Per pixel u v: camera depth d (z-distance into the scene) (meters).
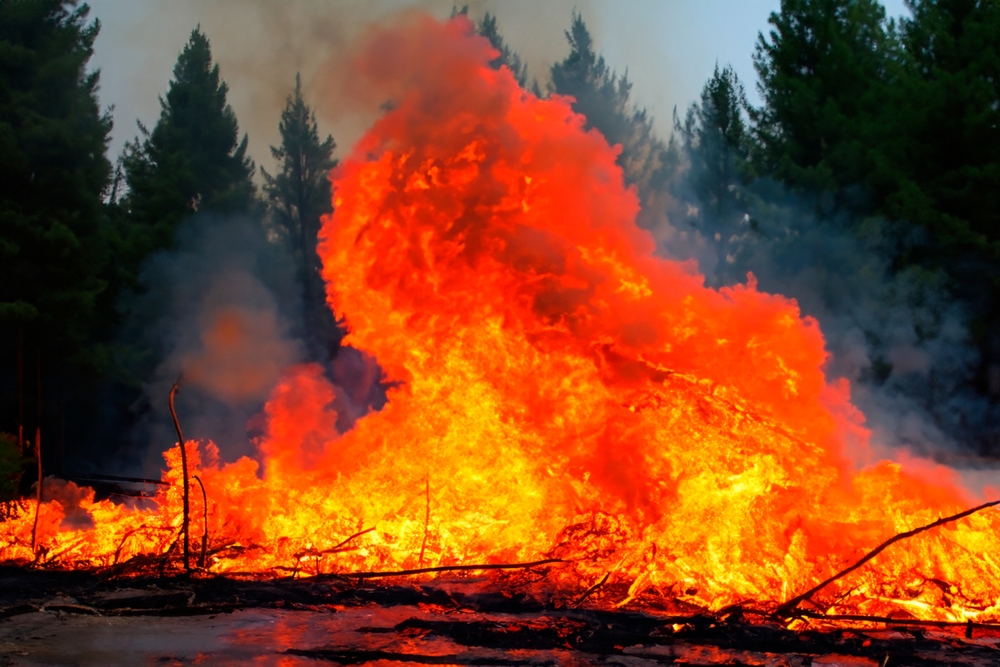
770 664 5.34
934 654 5.58
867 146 26.89
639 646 5.83
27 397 24.88
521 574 8.04
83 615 6.84
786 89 29.55
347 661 5.47
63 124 23.33
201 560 8.45
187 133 43.50
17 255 22.55
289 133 43.12
